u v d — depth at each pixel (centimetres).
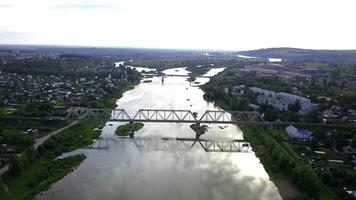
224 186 12875
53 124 19600
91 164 14675
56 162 14312
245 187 12825
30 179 12656
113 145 17462
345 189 12200
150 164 14900
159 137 19100
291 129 18962
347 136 18325
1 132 17225
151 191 12231
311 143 17012
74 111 19675
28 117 19775
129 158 15588
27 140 15862
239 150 17150
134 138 18788
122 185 12638
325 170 13400
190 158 15838
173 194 12069
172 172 14062
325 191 12138
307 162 14650
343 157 15475
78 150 16500
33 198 11369
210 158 15912
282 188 12762
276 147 15850
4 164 13500
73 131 18875
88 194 11838
